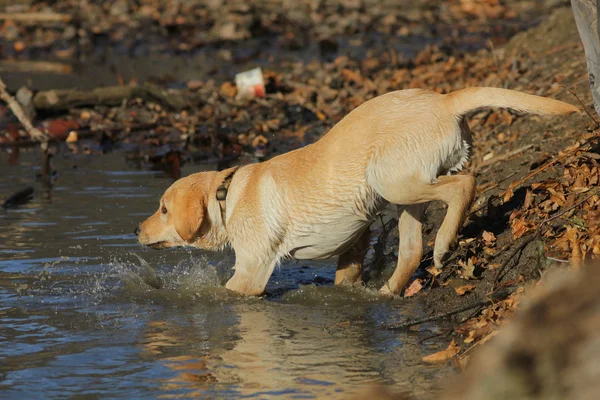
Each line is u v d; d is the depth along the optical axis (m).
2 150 19.66
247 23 33.69
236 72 27.19
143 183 16.52
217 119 21.03
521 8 37.03
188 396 7.70
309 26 34.28
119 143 20.16
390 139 9.98
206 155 18.92
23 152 19.47
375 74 24.58
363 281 11.55
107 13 36.12
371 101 10.42
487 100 9.79
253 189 10.84
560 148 12.44
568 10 21.67
